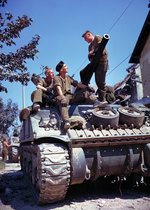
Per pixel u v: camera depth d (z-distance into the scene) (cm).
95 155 501
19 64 708
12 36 686
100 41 545
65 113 507
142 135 513
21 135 849
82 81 620
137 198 508
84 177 469
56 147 457
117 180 671
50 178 421
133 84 2200
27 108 553
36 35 746
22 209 449
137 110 593
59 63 602
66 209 439
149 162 514
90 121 558
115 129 527
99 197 522
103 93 604
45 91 601
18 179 791
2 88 680
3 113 2322
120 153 519
